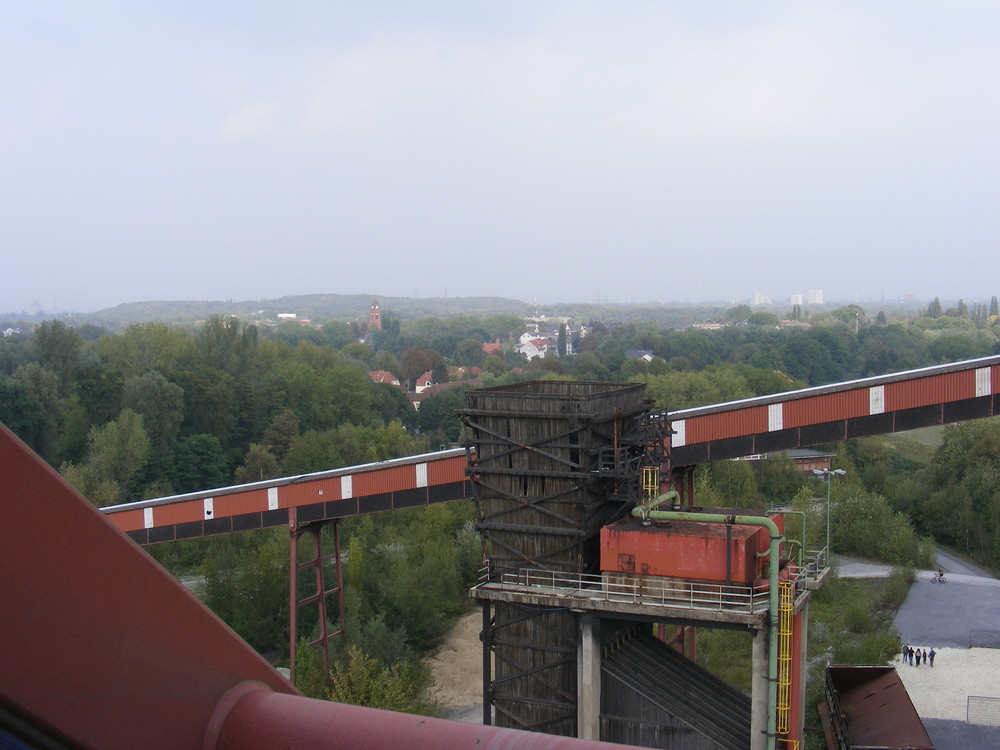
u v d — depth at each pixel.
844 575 81.25
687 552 32.34
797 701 33.19
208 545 77.62
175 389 99.06
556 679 34.81
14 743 2.52
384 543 77.25
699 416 45.72
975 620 68.38
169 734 2.82
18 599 2.50
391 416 138.88
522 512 35.94
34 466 2.55
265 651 61.38
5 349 120.00
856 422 43.25
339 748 2.78
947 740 47.25
